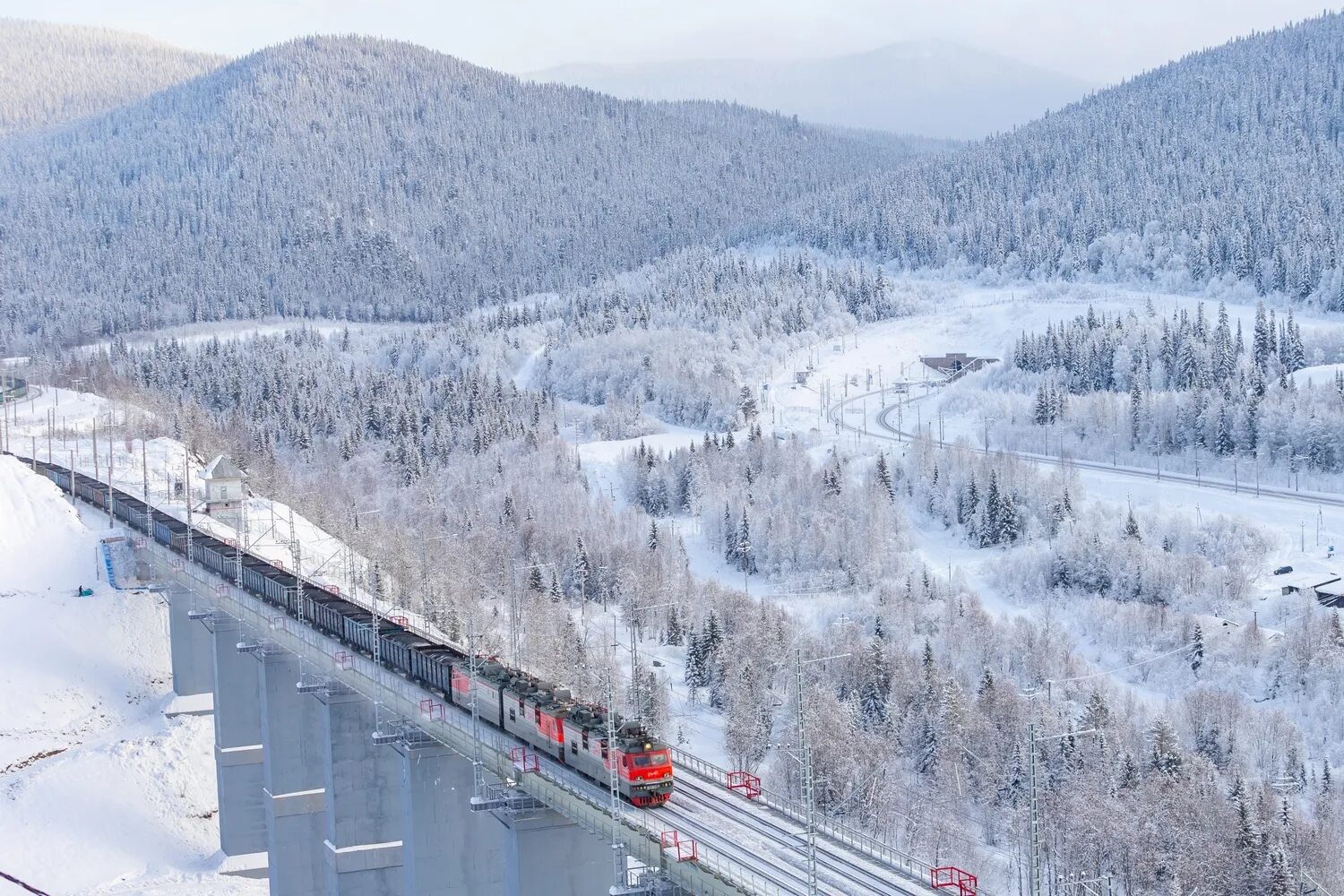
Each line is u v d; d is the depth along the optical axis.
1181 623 178.25
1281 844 108.00
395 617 127.25
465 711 92.44
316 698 115.19
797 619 184.25
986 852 118.25
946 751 129.62
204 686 158.50
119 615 172.00
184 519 186.00
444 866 99.56
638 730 76.12
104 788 141.75
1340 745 147.38
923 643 174.50
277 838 124.25
